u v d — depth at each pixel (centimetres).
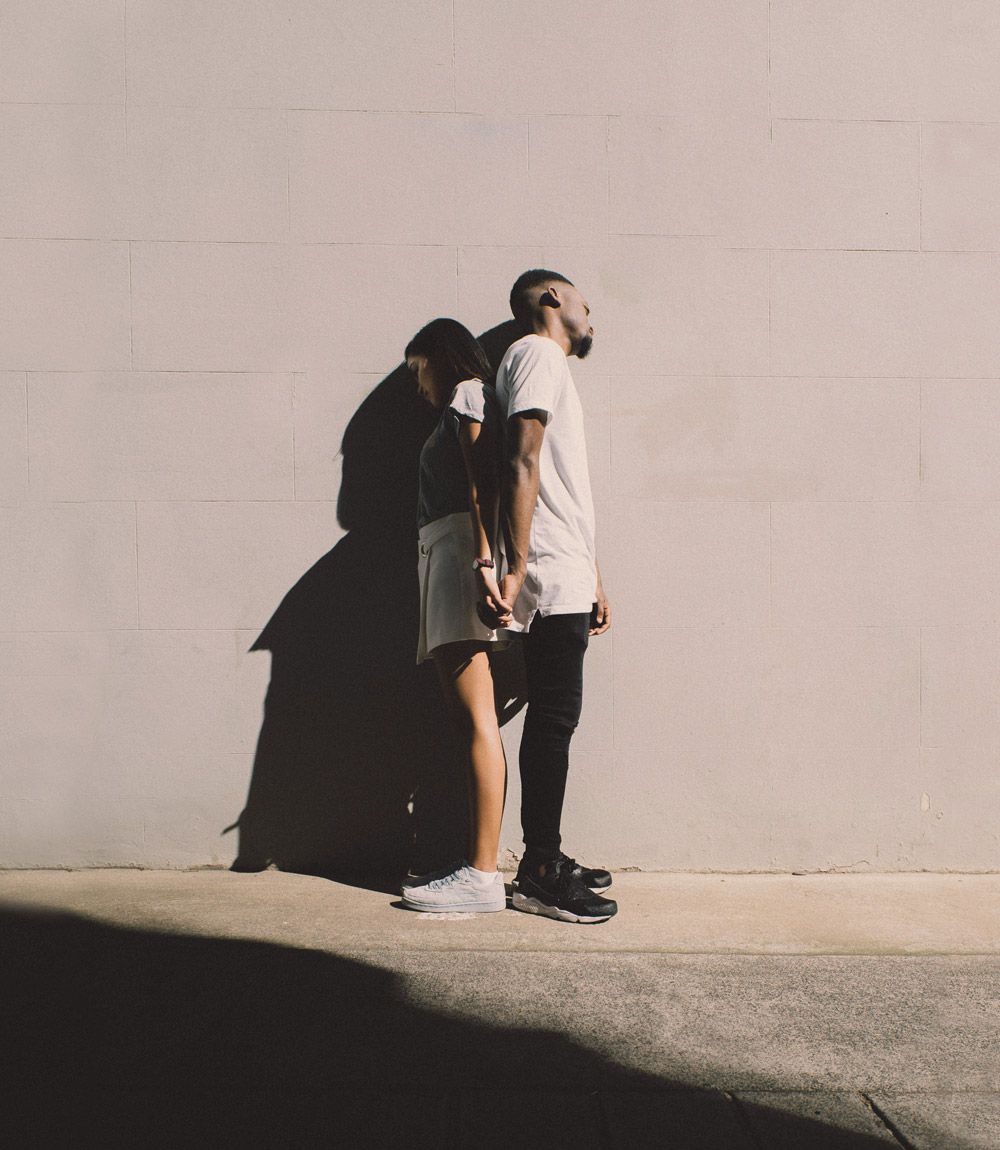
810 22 294
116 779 294
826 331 297
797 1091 172
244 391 294
